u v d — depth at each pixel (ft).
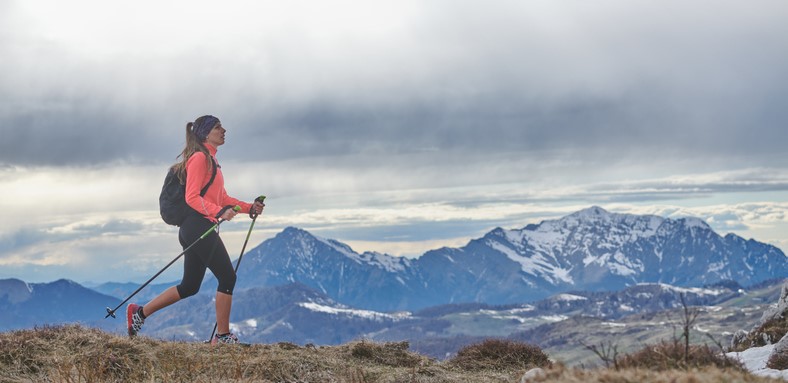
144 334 44.55
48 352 39.24
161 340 43.70
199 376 36.32
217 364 38.55
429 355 48.16
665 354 29.78
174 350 40.52
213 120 45.80
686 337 30.32
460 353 47.52
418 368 42.47
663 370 28.50
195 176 44.55
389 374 40.42
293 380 37.73
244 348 42.14
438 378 40.50
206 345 42.83
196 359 39.09
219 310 44.96
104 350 38.96
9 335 40.70
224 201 46.98
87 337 41.27
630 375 25.45
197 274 44.91
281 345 44.60
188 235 44.70
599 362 28.53
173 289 44.65
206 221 44.80
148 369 37.60
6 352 38.29
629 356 30.45
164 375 36.29
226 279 44.91
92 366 36.76
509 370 44.83
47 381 35.53
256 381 36.27
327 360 41.73
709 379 25.13
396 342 47.98
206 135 45.50
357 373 38.81
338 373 39.70
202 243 44.60
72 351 39.47
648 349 30.32
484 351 47.01
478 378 41.32
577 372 26.94
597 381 25.30
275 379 37.81
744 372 28.73
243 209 46.60
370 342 46.78
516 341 47.78
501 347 47.19
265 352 41.57
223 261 44.91
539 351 47.01
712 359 29.89
